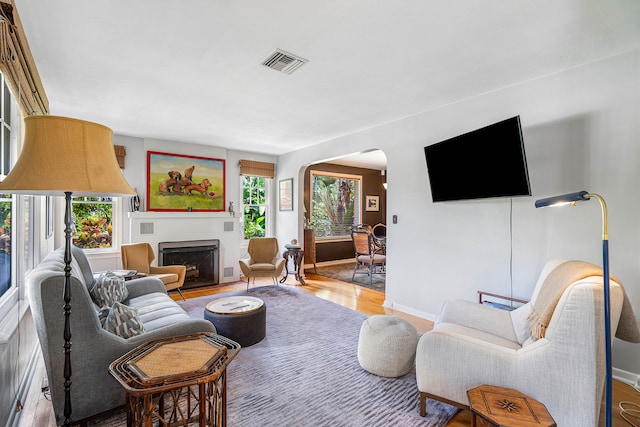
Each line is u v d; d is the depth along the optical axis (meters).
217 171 5.39
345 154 4.59
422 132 3.54
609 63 2.26
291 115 3.64
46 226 3.10
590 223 2.34
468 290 3.11
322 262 7.06
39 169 1.24
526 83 2.69
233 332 2.71
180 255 4.88
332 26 1.89
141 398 1.39
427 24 1.87
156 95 3.01
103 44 2.08
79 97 3.06
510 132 2.41
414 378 2.25
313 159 5.23
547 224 2.57
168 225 4.79
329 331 3.13
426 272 3.51
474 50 2.17
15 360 1.80
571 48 2.14
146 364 1.39
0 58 1.30
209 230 5.18
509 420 1.25
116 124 4.02
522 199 2.72
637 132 2.14
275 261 4.99
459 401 1.70
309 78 2.63
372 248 6.09
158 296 2.93
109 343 1.66
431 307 3.46
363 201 7.79
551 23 1.85
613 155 2.24
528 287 2.68
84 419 1.60
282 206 6.07
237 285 5.15
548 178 2.56
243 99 3.12
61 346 1.53
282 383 2.16
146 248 4.11
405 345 2.22
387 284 3.97
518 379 1.54
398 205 3.82
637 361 2.15
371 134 4.18
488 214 2.96
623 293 1.47
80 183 1.27
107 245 4.50
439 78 2.63
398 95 3.02
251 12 1.75
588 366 1.40
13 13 1.42
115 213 4.54
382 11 1.74
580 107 2.39
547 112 2.56
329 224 7.32
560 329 1.46
